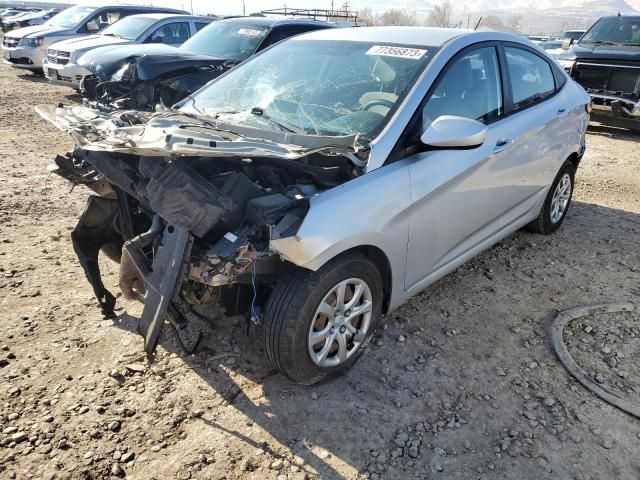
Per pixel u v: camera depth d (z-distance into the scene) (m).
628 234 5.33
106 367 3.09
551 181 4.78
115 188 3.29
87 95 7.94
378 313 3.19
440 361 3.27
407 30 3.94
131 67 7.32
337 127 3.25
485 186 3.74
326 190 2.81
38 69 14.02
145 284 2.74
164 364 3.14
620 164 8.06
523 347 3.44
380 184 2.95
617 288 4.22
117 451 2.54
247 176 2.94
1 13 38.38
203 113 3.75
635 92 9.61
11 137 7.97
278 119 3.46
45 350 3.19
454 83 3.51
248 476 2.45
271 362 2.85
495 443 2.69
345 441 2.67
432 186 3.22
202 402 2.87
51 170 3.40
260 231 2.63
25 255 4.31
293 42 4.19
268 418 2.78
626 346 3.44
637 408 2.89
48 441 2.58
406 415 2.85
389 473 2.50
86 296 3.78
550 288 4.20
